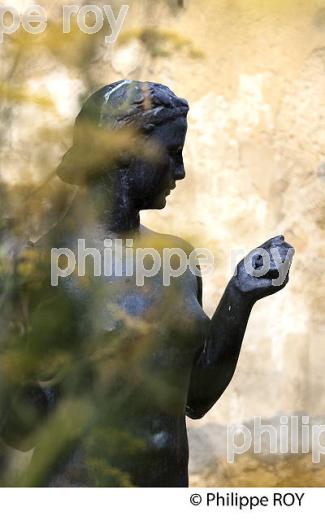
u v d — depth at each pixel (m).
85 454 5.53
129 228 5.70
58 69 7.01
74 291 5.54
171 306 5.65
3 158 4.66
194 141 9.47
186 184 9.42
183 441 5.77
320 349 9.78
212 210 9.48
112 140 5.52
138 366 5.56
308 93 9.63
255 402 9.69
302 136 9.66
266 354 9.72
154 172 5.62
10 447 5.70
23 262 5.21
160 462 5.64
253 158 9.57
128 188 5.64
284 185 9.65
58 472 5.55
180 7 9.11
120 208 5.66
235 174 9.54
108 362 5.53
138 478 5.60
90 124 5.54
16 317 5.22
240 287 5.77
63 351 5.45
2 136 4.66
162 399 5.60
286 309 9.74
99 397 5.53
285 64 9.57
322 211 9.70
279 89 9.59
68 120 5.60
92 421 5.52
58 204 4.70
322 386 9.81
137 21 6.84
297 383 9.77
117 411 5.54
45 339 5.36
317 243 9.73
